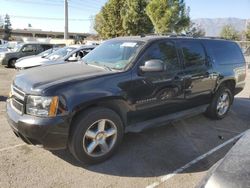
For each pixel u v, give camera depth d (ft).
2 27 265.54
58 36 286.46
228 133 18.70
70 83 12.82
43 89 12.34
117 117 14.10
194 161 14.57
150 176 12.98
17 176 12.44
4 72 47.70
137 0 84.23
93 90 13.15
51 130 12.25
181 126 19.49
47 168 13.23
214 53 19.92
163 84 15.97
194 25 121.90
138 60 15.02
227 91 21.38
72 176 12.67
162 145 16.28
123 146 15.87
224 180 7.11
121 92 14.06
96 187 11.95
